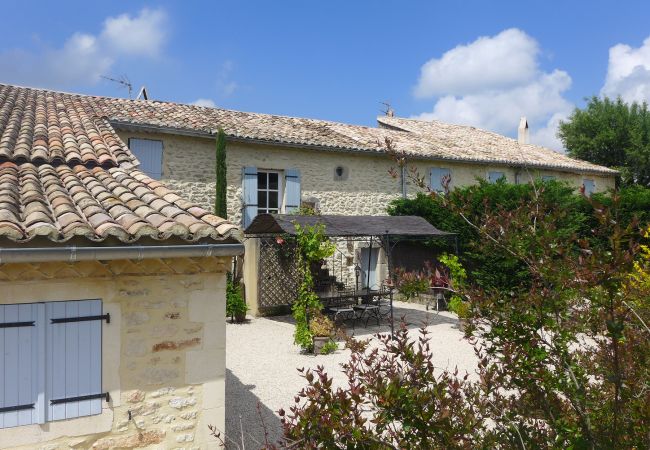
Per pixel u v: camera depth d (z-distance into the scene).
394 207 14.45
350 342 2.93
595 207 1.95
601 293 2.04
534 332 2.38
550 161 17.64
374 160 14.47
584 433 2.19
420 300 14.02
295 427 2.18
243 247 3.99
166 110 12.70
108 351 3.89
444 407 2.17
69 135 7.29
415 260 14.36
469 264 12.52
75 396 3.77
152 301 4.06
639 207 11.19
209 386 4.27
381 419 2.18
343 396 2.19
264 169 12.84
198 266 4.21
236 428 5.54
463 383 2.70
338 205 13.80
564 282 2.12
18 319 3.59
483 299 2.49
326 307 10.95
